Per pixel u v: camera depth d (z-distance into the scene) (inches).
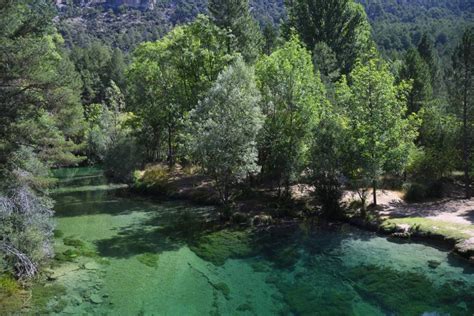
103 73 3472.0
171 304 538.6
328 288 581.3
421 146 1239.5
